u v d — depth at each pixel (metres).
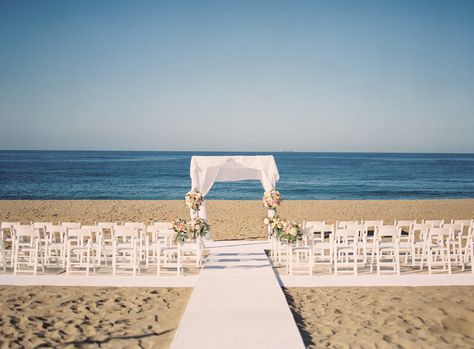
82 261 9.16
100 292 7.06
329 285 7.43
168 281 7.72
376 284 7.46
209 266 8.59
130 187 35.97
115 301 6.60
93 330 5.36
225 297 6.36
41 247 8.75
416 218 17.80
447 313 5.93
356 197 30.64
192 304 6.00
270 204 10.50
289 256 8.12
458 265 8.98
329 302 6.48
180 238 8.14
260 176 12.85
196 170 11.45
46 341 4.98
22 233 8.00
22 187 34.41
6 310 6.08
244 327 5.10
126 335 5.19
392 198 30.06
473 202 23.84
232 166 12.20
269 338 4.77
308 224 9.55
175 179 43.75
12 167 60.25
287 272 8.39
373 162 82.00
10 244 11.32
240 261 9.11
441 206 21.94
